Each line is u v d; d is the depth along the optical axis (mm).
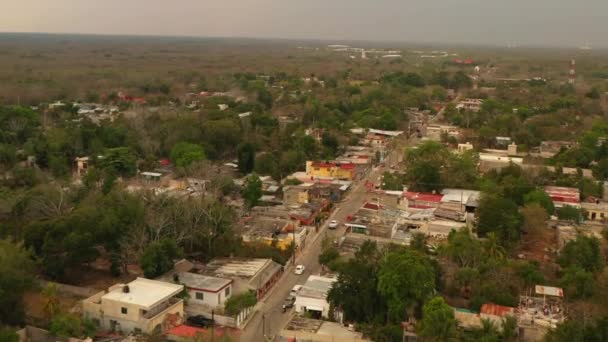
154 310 66438
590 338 57500
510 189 109562
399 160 152375
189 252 88625
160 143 148375
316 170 134250
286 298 76875
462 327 65062
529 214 95188
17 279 64125
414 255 69938
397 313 65625
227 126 152375
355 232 98875
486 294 70125
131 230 81500
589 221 104625
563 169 132125
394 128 186375
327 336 63000
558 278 78500
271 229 97500
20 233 83750
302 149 147375
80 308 68562
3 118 152250
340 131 172875
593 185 118312
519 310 66188
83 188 101312
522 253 90438
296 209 108312
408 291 66188
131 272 81688
